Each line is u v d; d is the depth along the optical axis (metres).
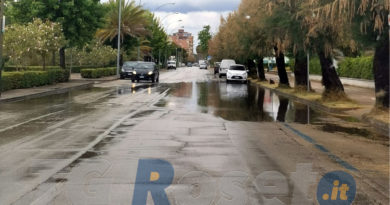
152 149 8.83
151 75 39.50
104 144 9.36
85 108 16.94
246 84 40.97
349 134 11.59
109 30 61.62
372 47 14.44
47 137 10.23
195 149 8.90
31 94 22.75
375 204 5.54
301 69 26.52
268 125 13.01
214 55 77.12
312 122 14.04
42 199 5.56
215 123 13.09
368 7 12.45
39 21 32.53
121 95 24.02
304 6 16.12
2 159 7.86
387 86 14.32
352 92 28.09
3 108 16.88
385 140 10.70
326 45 18.86
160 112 15.73
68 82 36.25
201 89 30.84
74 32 38.22
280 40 22.69
